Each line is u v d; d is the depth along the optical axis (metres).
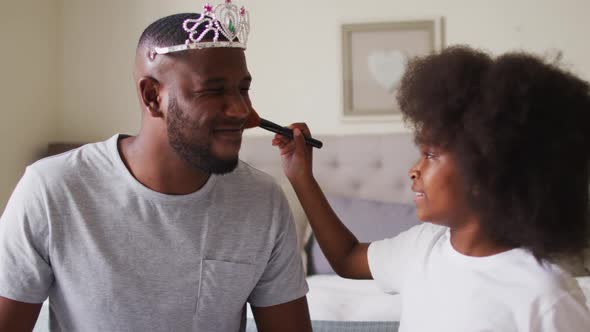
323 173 3.30
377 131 3.35
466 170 0.99
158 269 1.20
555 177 0.95
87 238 1.18
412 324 1.12
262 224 1.27
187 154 1.14
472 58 1.06
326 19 3.36
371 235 2.90
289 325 1.33
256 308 1.36
